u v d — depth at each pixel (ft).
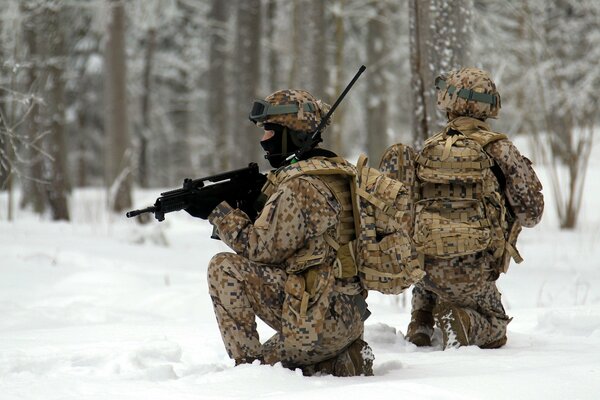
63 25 188.75
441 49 69.21
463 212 43.19
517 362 37.32
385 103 262.67
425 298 46.83
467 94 44.98
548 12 219.00
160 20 301.43
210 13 284.20
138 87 328.29
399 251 34.40
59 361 39.63
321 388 30.32
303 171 33.76
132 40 317.22
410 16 71.10
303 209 33.32
